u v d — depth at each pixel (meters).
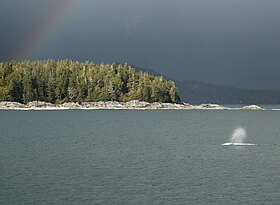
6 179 55.00
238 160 72.81
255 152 84.62
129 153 83.38
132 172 60.72
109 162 70.56
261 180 55.12
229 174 59.28
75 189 49.69
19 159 73.50
